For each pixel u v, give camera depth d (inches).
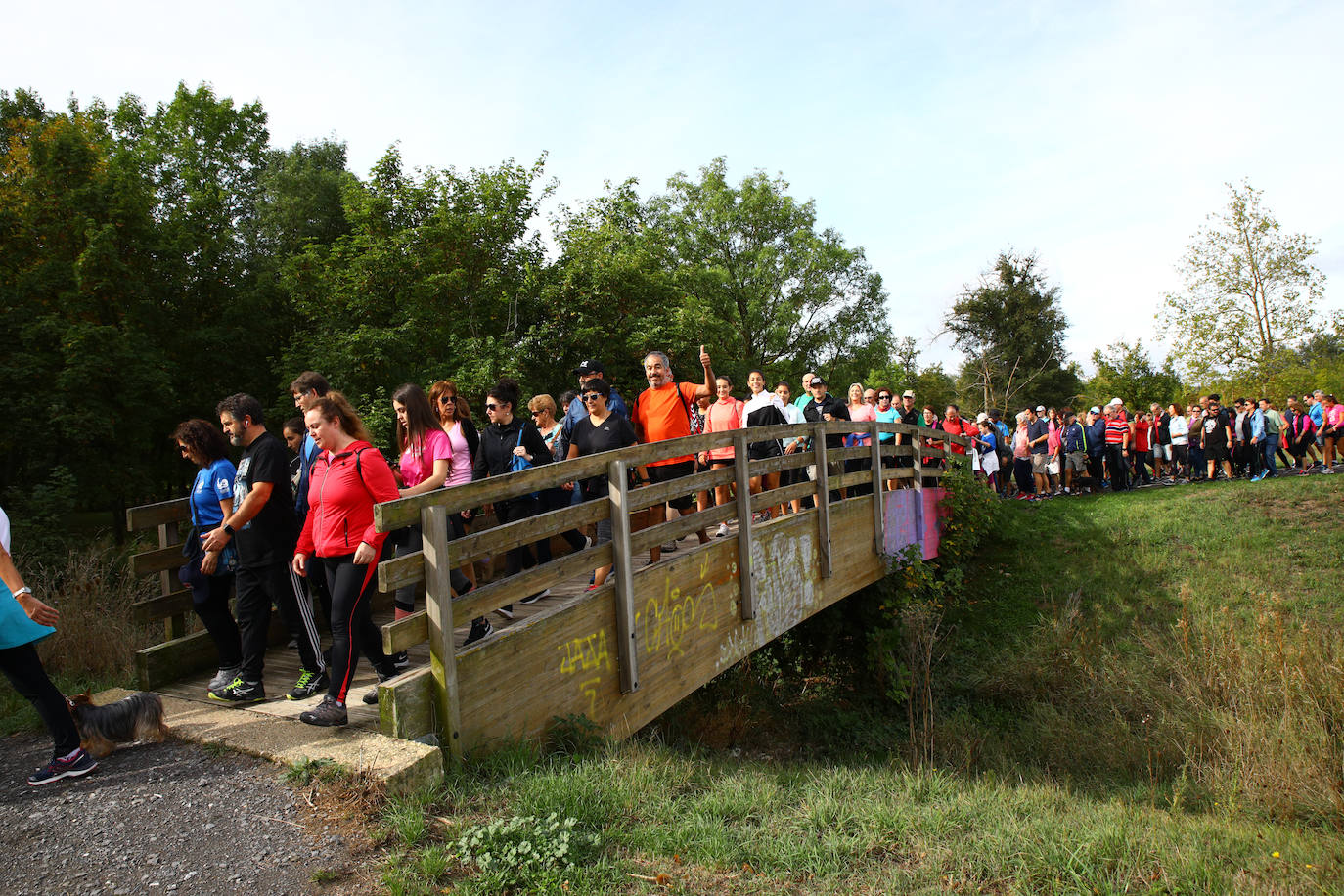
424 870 111.2
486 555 161.0
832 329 1363.2
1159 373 1347.2
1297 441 617.6
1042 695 379.6
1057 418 666.8
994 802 169.9
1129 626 425.7
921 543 434.9
